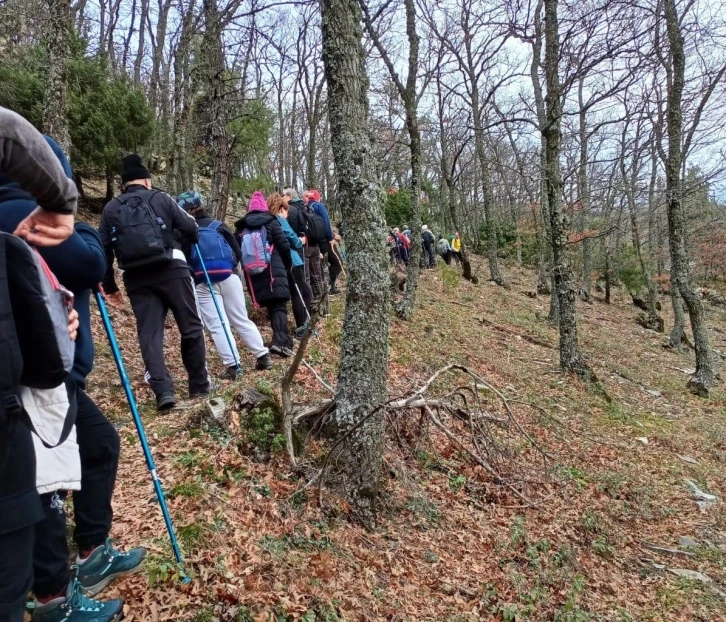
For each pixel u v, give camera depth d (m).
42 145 1.64
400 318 10.89
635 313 24.75
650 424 9.55
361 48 4.41
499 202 39.06
